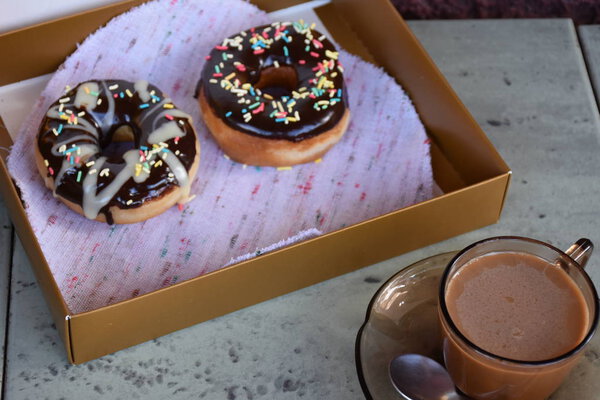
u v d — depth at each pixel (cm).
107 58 82
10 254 74
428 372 66
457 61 85
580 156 79
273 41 81
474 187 72
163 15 82
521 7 90
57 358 70
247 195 77
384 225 71
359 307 72
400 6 90
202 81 80
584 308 63
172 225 75
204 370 70
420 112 80
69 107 77
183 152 76
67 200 75
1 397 69
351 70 83
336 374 70
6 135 78
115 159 75
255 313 72
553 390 65
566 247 75
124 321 68
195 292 69
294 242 73
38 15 82
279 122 77
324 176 78
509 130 81
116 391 69
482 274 65
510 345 63
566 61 85
